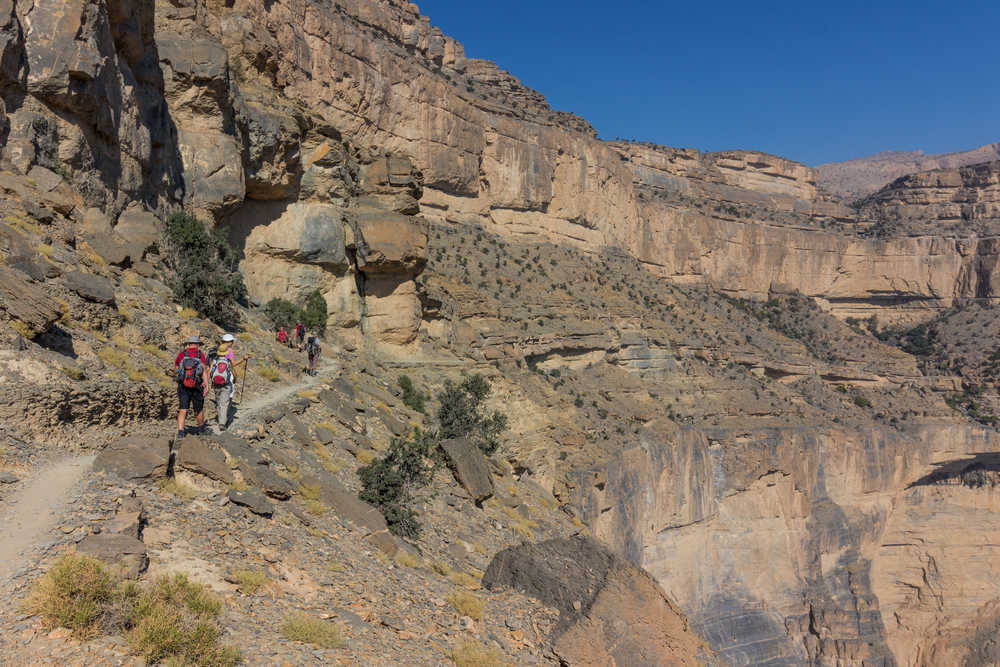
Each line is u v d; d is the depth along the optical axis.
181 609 9.08
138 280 25.94
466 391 49.91
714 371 110.75
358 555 14.89
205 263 30.78
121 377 16.05
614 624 16.28
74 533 9.73
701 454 86.88
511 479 40.88
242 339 29.66
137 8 32.75
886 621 110.69
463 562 20.47
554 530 33.16
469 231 106.00
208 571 10.57
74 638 7.88
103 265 24.19
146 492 12.05
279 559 12.29
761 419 102.19
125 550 9.52
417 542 19.81
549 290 99.50
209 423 17.66
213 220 38.72
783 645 92.75
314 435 22.25
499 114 116.56
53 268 18.67
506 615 15.73
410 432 30.31
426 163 99.25
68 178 25.84
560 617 16.22
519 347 74.69
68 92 25.67
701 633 84.50
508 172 113.19
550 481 53.97
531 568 17.61
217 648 8.60
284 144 44.12
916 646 111.00
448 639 12.99
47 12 25.53
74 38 25.81
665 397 94.56
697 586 85.31
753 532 93.75
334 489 17.22
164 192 34.81
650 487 74.69
